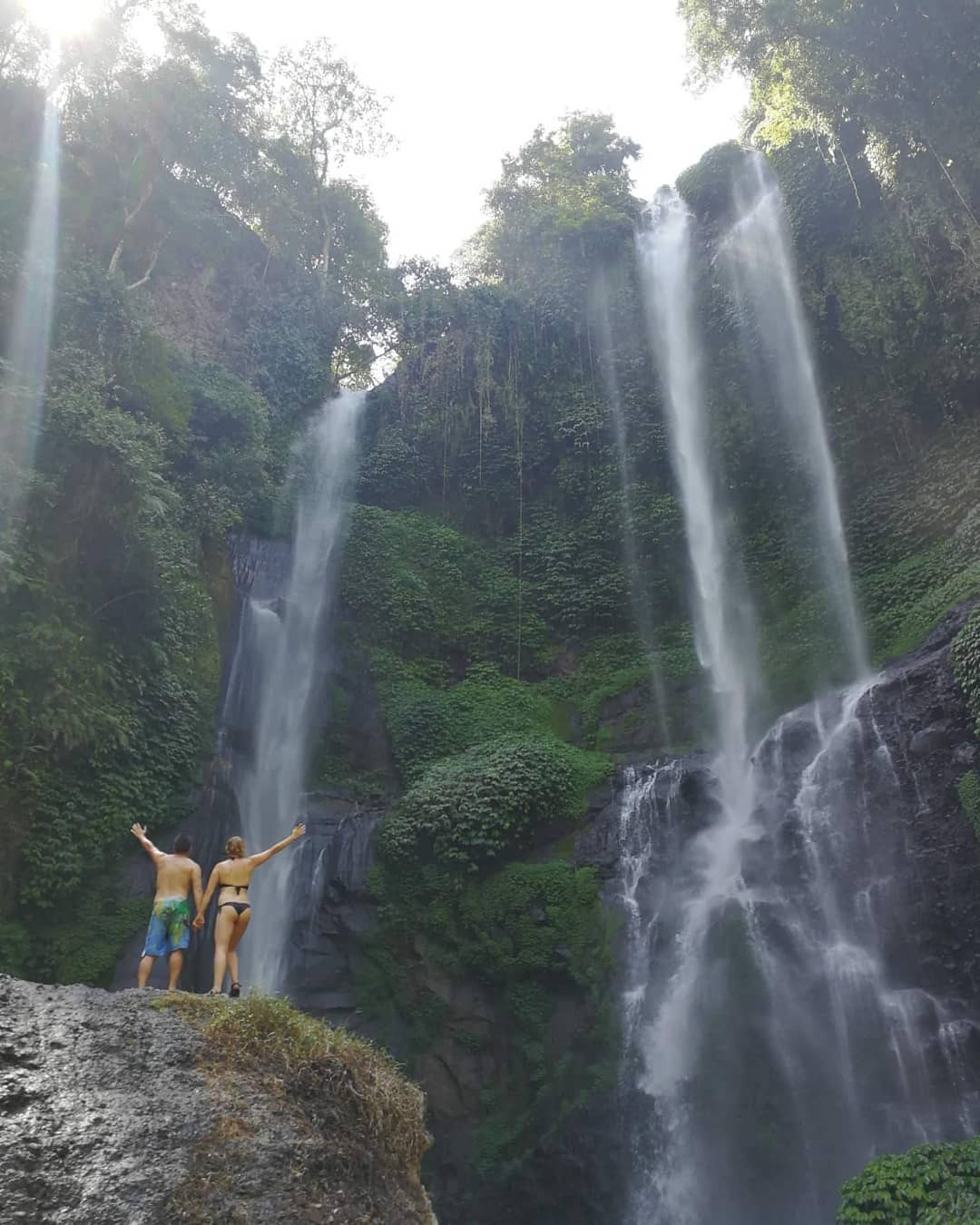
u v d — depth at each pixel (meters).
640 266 30.17
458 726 22.00
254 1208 4.31
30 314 17.41
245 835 18.61
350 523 25.39
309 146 32.78
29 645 13.70
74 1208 4.01
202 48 25.89
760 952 16.11
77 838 14.07
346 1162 4.89
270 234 30.91
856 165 24.58
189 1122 4.70
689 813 18.61
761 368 25.69
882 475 22.77
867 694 18.05
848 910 15.96
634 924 17.11
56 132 24.23
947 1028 14.08
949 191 21.41
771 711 20.64
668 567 24.77
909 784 16.34
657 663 23.17
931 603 19.22
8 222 21.62
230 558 22.27
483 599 25.19
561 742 21.50
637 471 26.27
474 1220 14.85
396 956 17.20
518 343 29.31
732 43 24.17
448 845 18.03
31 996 5.73
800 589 22.70
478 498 27.47
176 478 20.64
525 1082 15.66
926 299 21.69
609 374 28.25
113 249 24.88
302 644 22.69
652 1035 15.84
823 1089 14.54
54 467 14.81
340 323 30.52
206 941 15.74
